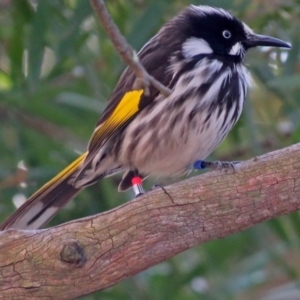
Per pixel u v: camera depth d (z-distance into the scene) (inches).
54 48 503.2
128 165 412.5
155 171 417.1
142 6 503.2
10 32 551.5
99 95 518.0
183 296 524.7
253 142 478.0
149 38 494.3
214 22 408.8
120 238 324.5
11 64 499.2
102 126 405.4
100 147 403.5
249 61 482.0
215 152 550.6
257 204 335.6
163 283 523.5
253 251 548.1
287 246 513.0
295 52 491.8
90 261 321.7
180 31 409.4
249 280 528.4
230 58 403.9
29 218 418.6
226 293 525.3
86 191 522.6
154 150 400.2
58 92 507.5
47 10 471.5
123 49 301.3
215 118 393.1
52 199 423.2
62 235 323.0
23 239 323.6
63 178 423.5
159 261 330.3
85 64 510.9
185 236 331.0
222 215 333.7
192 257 550.6
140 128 396.5
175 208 330.0
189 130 391.9
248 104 479.8
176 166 411.8
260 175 335.6
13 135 542.9
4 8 535.5
